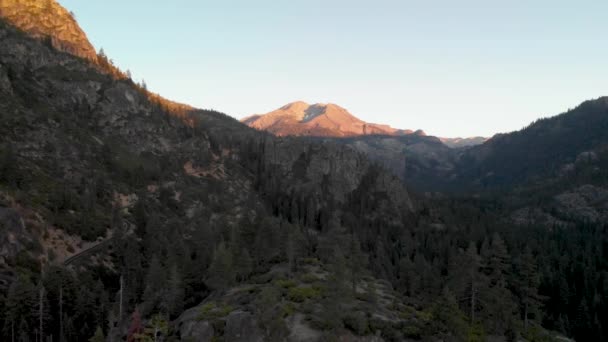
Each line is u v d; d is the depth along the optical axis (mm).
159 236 118625
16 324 67125
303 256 95188
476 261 63656
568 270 153625
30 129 143875
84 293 79062
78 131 164250
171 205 155125
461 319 55312
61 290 74188
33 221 98938
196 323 58375
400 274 117875
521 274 69312
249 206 177250
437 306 56781
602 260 166250
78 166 143875
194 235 127750
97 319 75750
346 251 72375
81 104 191000
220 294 73938
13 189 105562
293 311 58844
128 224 127312
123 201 141500
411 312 66562
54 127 155375
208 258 97812
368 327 55562
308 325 55375
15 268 82062
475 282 62656
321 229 178375
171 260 90812
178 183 173375
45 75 191125
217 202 171625
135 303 86125
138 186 156500
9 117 141375
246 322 54719
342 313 57656
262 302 57219
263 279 78812
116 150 174750
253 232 99875
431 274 110750
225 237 115188
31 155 132625
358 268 69812
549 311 129250
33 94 170250
